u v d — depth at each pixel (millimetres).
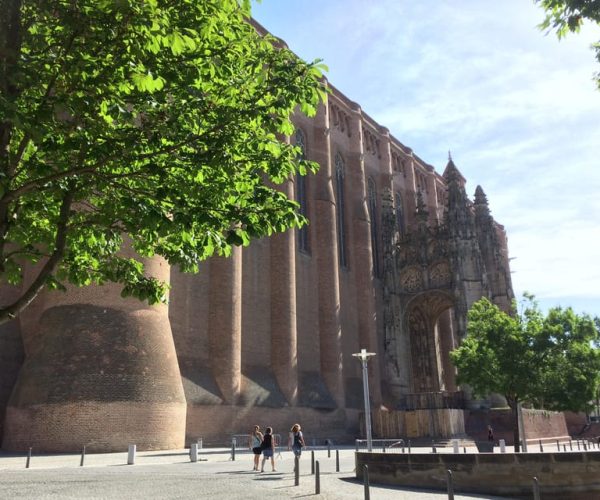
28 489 13836
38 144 9172
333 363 50000
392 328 60031
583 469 15406
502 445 29672
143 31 8672
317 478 13945
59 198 10258
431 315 66125
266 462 24828
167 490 14055
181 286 37375
